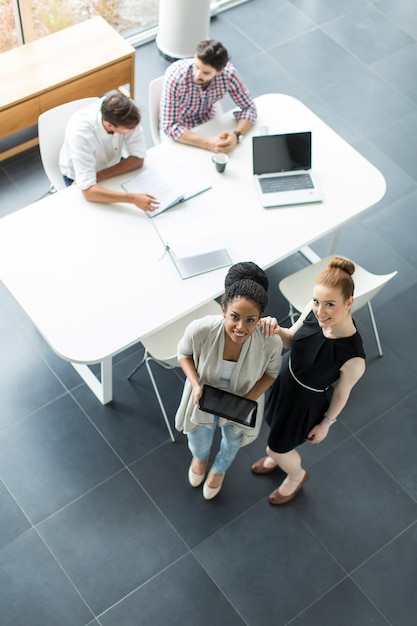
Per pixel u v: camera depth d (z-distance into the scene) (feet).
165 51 17.49
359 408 12.84
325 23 18.65
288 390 9.73
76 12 16.16
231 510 11.71
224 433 10.34
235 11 18.66
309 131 12.77
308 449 12.37
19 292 10.73
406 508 11.93
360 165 12.73
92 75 15.16
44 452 12.01
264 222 11.87
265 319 8.95
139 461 12.08
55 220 11.55
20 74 14.73
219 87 13.12
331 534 11.59
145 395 12.75
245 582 11.07
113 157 12.44
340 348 8.84
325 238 14.92
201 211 11.87
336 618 10.87
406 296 14.26
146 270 11.11
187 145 12.82
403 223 15.28
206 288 11.02
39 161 15.53
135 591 10.89
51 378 12.76
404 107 17.29
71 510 11.52
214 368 9.30
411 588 11.19
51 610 10.65
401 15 19.03
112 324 10.52
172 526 11.50
